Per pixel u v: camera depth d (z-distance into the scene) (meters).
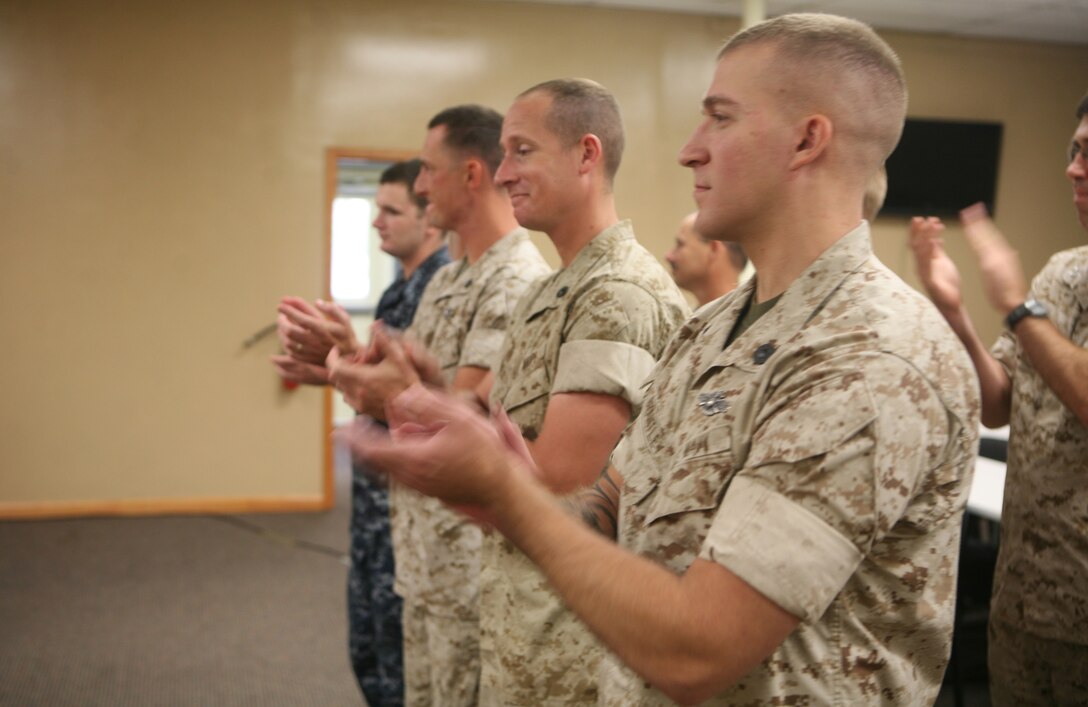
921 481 0.85
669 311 1.52
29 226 5.38
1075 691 1.47
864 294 0.90
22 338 5.41
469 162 2.08
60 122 5.37
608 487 1.13
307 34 5.61
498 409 1.02
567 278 1.60
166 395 5.59
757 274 1.02
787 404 0.85
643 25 5.95
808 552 0.79
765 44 0.95
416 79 5.75
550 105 1.63
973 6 5.71
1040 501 1.50
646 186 6.01
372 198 9.24
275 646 3.67
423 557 2.09
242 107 5.57
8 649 3.57
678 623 0.79
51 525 5.32
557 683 1.53
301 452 5.78
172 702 3.17
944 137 6.35
